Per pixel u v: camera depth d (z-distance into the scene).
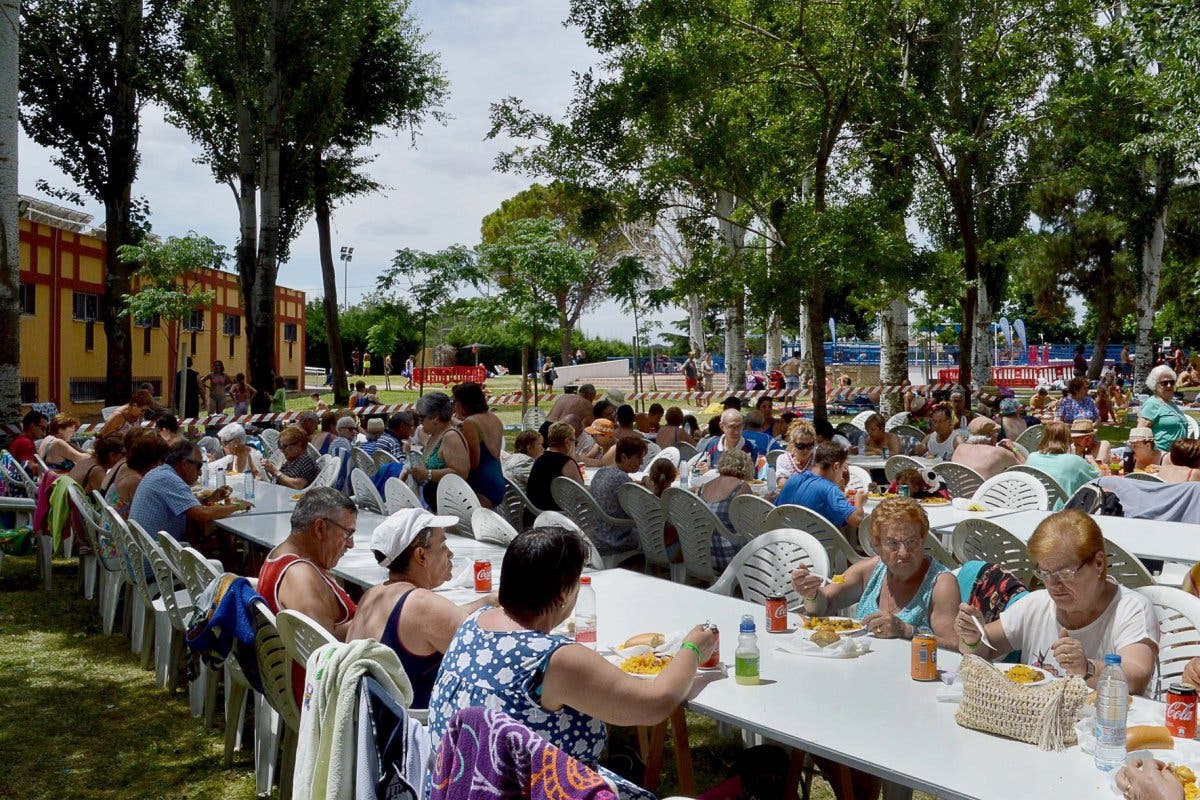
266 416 18.58
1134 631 3.36
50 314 25.02
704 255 14.72
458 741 2.39
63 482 8.10
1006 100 15.52
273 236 21.06
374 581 5.10
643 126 13.97
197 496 7.64
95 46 20.84
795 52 13.46
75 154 21.33
